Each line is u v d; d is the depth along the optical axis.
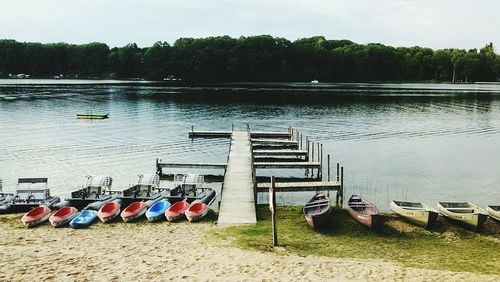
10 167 40.28
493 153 48.94
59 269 18.00
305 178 39.97
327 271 18.06
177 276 17.34
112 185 35.38
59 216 25.47
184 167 39.22
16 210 28.12
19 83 157.25
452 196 33.72
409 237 24.27
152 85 152.75
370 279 17.33
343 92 129.50
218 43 178.38
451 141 56.00
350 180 37.94
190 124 68.12
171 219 26.03
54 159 43.62
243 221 25.42
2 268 18.03
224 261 19.09
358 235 24.31
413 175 39.50
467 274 18.27
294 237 23.33
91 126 64.56
